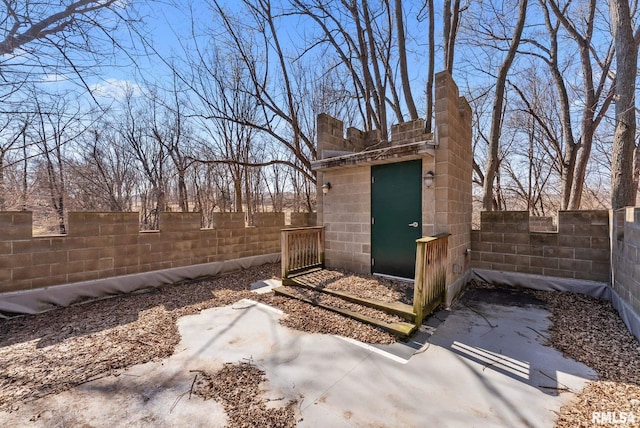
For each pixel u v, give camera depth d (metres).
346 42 9.52
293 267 5.63
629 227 3.64
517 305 4.53
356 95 10.68
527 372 2.69
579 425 1.99
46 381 2.54
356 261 5.89
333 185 6.27
